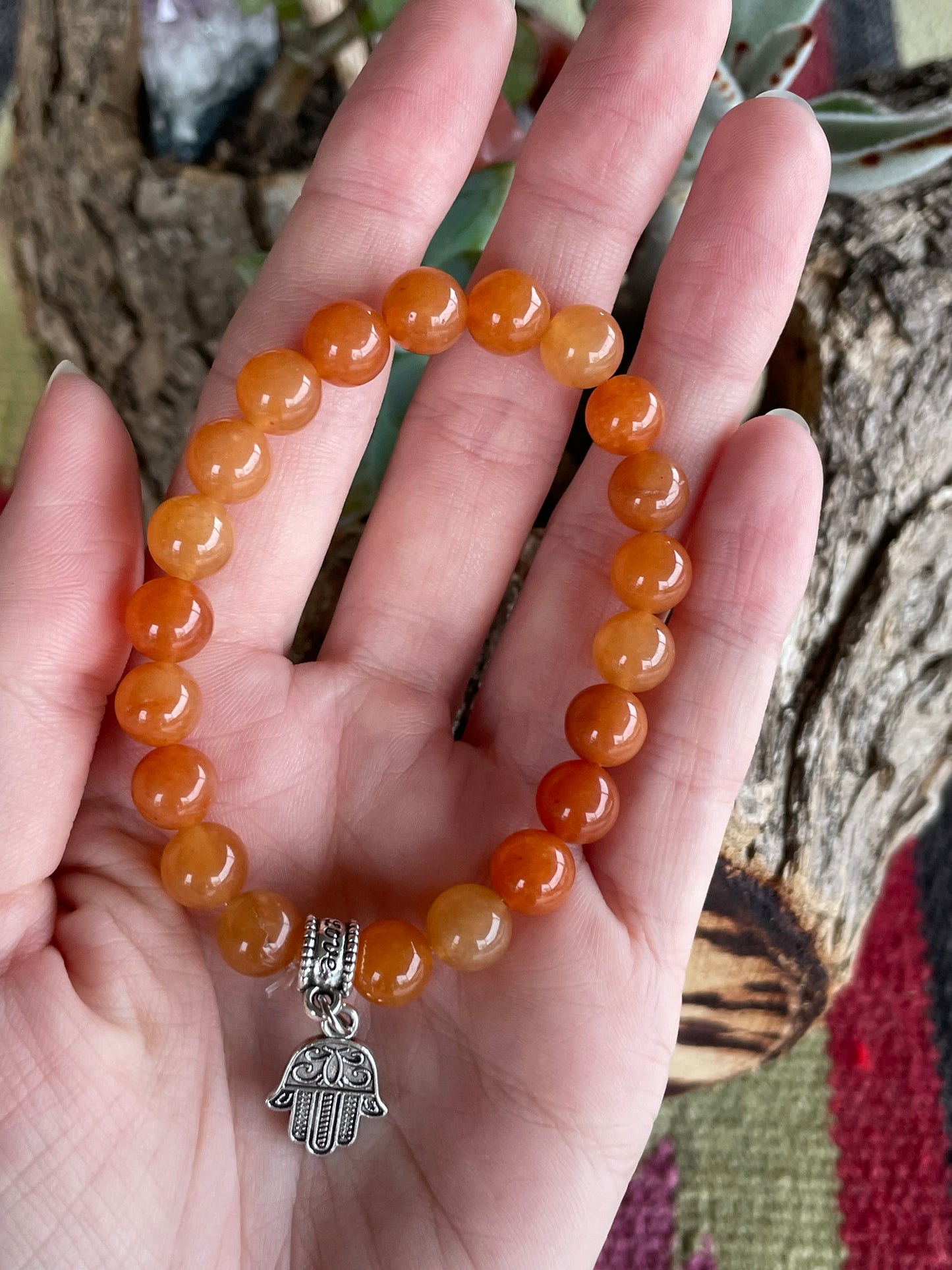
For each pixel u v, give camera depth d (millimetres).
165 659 97
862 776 124
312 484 108
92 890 94
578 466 129
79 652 91
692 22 105
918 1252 142
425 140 106
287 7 121
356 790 108
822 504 116
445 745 110
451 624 114
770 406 132
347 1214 91
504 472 113
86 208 128
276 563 108
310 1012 94
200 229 126
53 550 89
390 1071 97
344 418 108
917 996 156
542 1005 96
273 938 94
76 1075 83
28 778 87
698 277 107
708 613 103
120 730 103
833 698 119
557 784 100
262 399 100
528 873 97
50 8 133
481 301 106
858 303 120
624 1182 95
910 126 111
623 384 106
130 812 102
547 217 112
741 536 101
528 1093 93
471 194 122
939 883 163
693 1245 141
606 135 109
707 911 115
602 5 109
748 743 102
